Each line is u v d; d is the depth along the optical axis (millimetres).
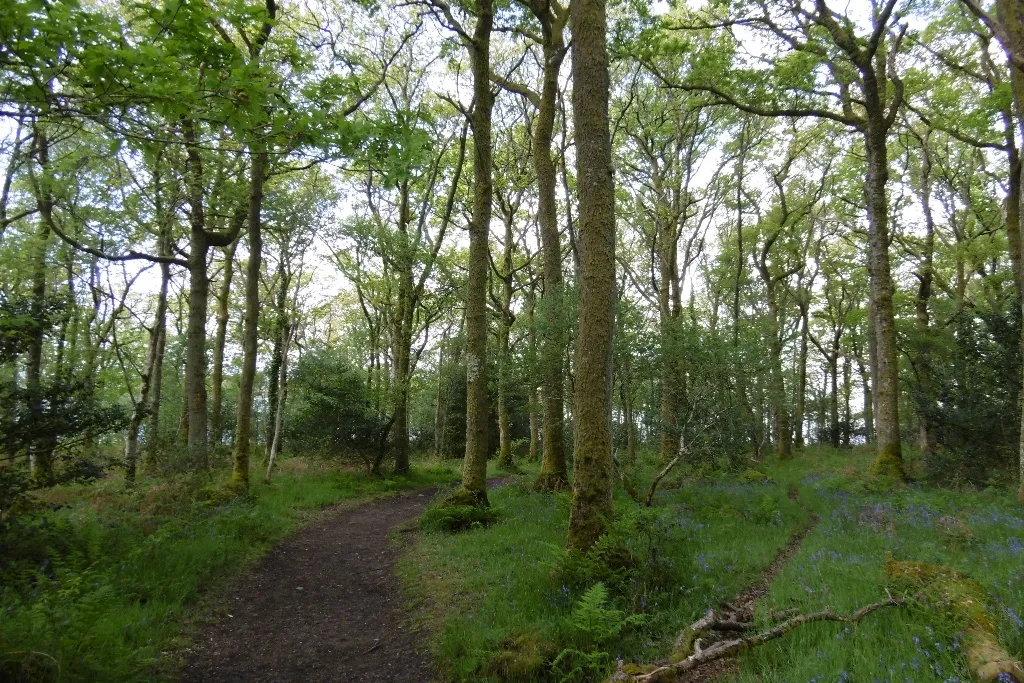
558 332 14734
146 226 14664
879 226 16344
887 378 15938
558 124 22953
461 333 32312
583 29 7586
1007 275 22922
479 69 12500
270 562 9203
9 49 4129
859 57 15664
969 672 3648
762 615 5160
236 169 14258
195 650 5938
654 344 14344
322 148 5488
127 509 9820
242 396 13508
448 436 32344
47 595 5516
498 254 30359
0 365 8078
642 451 17750
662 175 24594
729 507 11242
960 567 6328
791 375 26172
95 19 4195
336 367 21312
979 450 15117
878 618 4742
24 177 13703
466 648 5312
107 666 4676
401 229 21391
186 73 4688
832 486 14883
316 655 5914
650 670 4094
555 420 15094
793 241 28016
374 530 12047
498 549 8891
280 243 19141
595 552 6500
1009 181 16391
